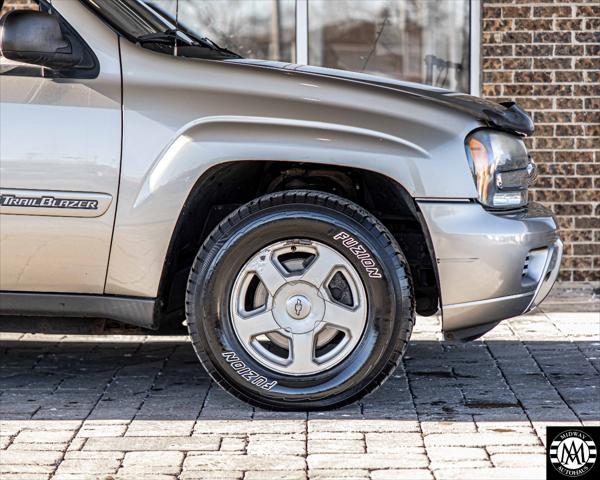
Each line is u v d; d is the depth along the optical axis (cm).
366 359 497
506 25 809
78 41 502
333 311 498
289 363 501
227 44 834
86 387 554
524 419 493
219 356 500
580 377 569
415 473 420
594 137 811
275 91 498
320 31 835
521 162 519
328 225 493
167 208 493
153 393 542
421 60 835
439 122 500
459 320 502
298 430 477
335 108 496
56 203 494
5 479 414
